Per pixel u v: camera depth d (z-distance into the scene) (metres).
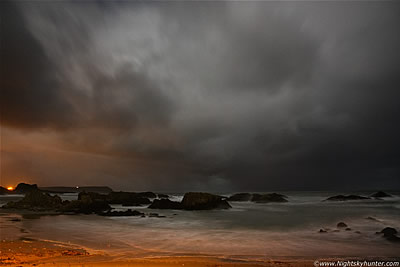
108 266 10.44
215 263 11.66
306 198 71.81
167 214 37.22
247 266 11.27
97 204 40.59
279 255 14.02
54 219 30.02
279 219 30.09
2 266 10.08
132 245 16.34
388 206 45.41
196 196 45.59
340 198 61.03
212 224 26.69
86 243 16.67
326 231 21.17
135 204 53.19
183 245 16.44
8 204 43.00
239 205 52.22
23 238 17.89
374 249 15.49
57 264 10.59
